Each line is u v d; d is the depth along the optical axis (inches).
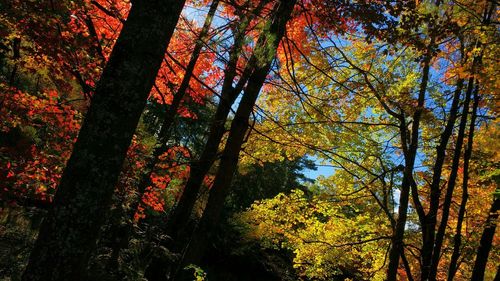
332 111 347.6
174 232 306.0
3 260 236.2
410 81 348.5
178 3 123.0
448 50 322.7
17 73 347.3
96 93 114.7
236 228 790.5
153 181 335.0
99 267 246.8
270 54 208.8
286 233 426.6
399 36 240.2
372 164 394.3
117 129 112.6
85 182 108.3
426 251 311.9
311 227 428.8
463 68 260.8
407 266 318.0
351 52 354.9
